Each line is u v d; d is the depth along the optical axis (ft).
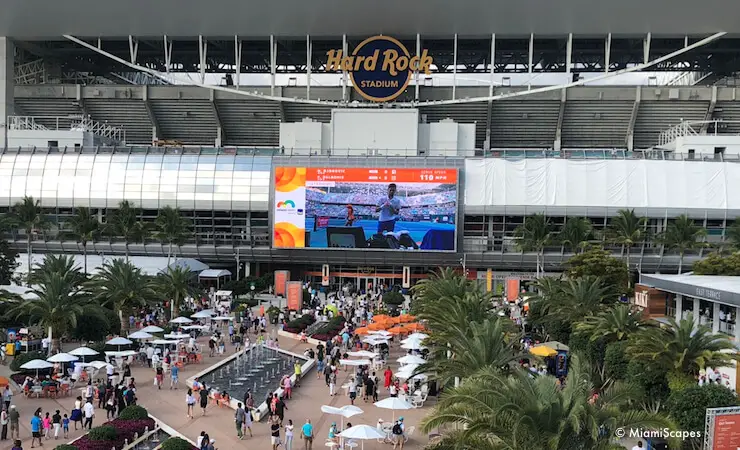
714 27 369.71
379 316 226.99
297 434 130.62
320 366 179.83
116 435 119.65
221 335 218.59
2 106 406.82
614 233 291.38
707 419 97.76
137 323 230.07
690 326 118.42
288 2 357.82
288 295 269.64
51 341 179.93
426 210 320.29
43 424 124.67
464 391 77.46
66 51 442.09
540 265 319.27
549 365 164.04
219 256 343.05
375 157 329.93
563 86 369.50
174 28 390.42
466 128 364.79
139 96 411.34
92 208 344.69
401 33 389.39
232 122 421.59
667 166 323.57
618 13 360.89
